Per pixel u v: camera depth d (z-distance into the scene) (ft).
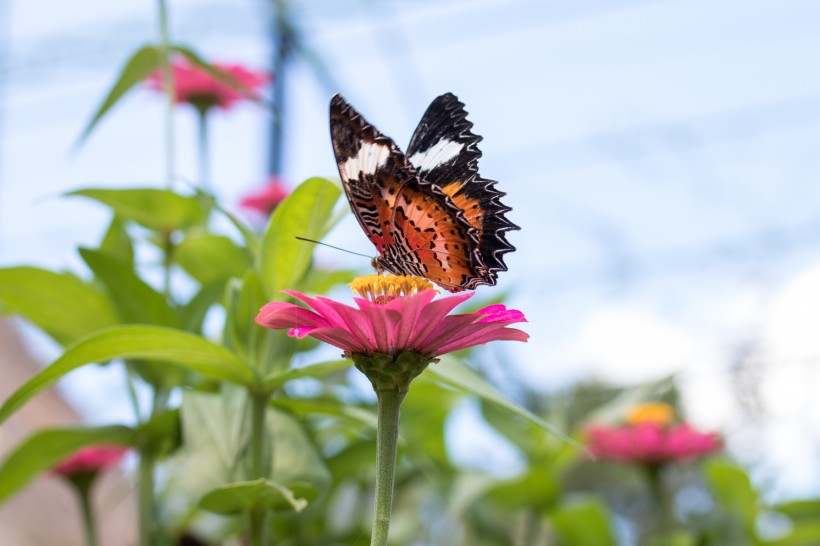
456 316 1.36
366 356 1.39
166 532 1.82
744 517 2.11
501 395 1.54
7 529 2.20
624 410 2.21
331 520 1.90
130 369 1.71
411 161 1.53
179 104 2.08
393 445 1.38
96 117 1.81
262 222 2.19
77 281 1.66
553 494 2.04
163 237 1.78
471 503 2.05
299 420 1.62
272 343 1.56
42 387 1.45
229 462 1.55
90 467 1.87
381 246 1.48
